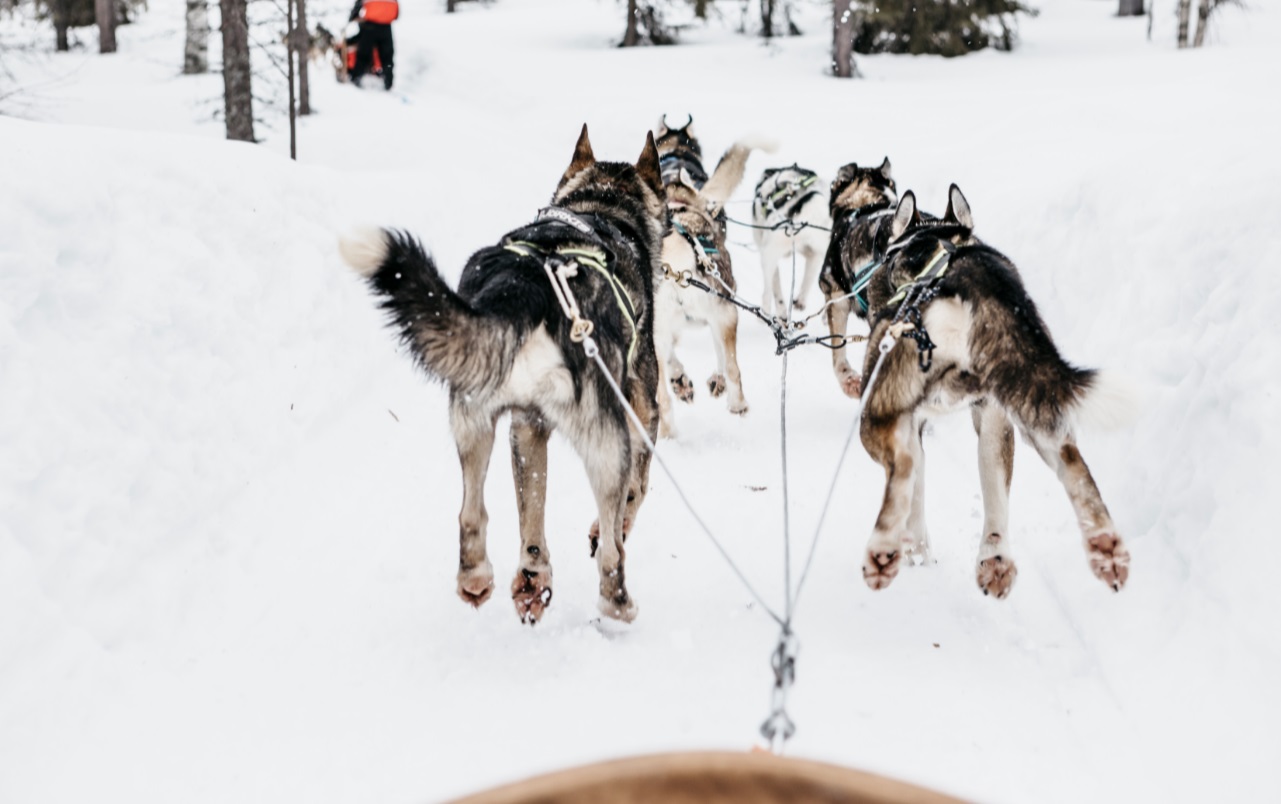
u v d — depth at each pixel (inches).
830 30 1211.9
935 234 201.8
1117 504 193.2
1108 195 267.0
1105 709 148.8
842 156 650.8
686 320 304.3
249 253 257.8
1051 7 1272.1
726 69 995.3
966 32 988.6
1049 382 152.9
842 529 219.1
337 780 134.0
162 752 138.9
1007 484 176.2
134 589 168.4
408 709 150.9
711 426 296.8
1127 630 161.9
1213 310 192.2
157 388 198.1
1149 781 131.7
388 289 139.2
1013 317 157.2
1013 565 173.2
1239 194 214.2
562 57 1087.6
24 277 179.8
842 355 307.6
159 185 234.5
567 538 215.8
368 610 180.9
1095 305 251.6
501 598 186.2
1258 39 964.6
